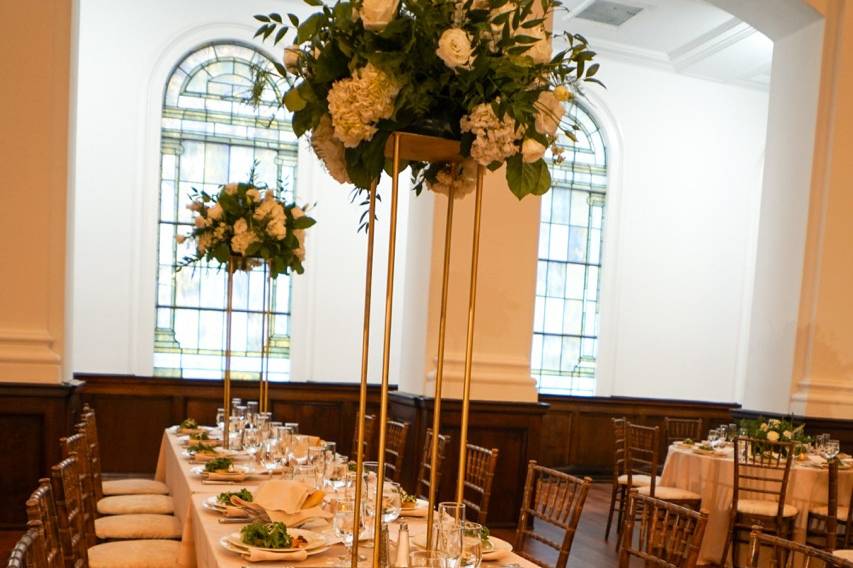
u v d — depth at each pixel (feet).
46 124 16.66
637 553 8.29
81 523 9.61
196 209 14.12
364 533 6.66
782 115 22.47
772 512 16.11
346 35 5.24
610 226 31.96
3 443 15.89
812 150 21.35
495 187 18.43
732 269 33.04
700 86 32.45
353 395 23.63
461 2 5.19
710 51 29.60
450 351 18.08
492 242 18.42
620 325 31.99
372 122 5.16
